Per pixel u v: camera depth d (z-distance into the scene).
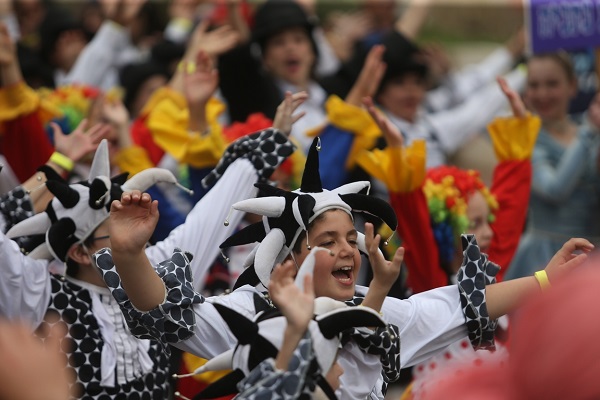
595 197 17.77
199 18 25.39
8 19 26.20
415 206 12.57
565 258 9.75
